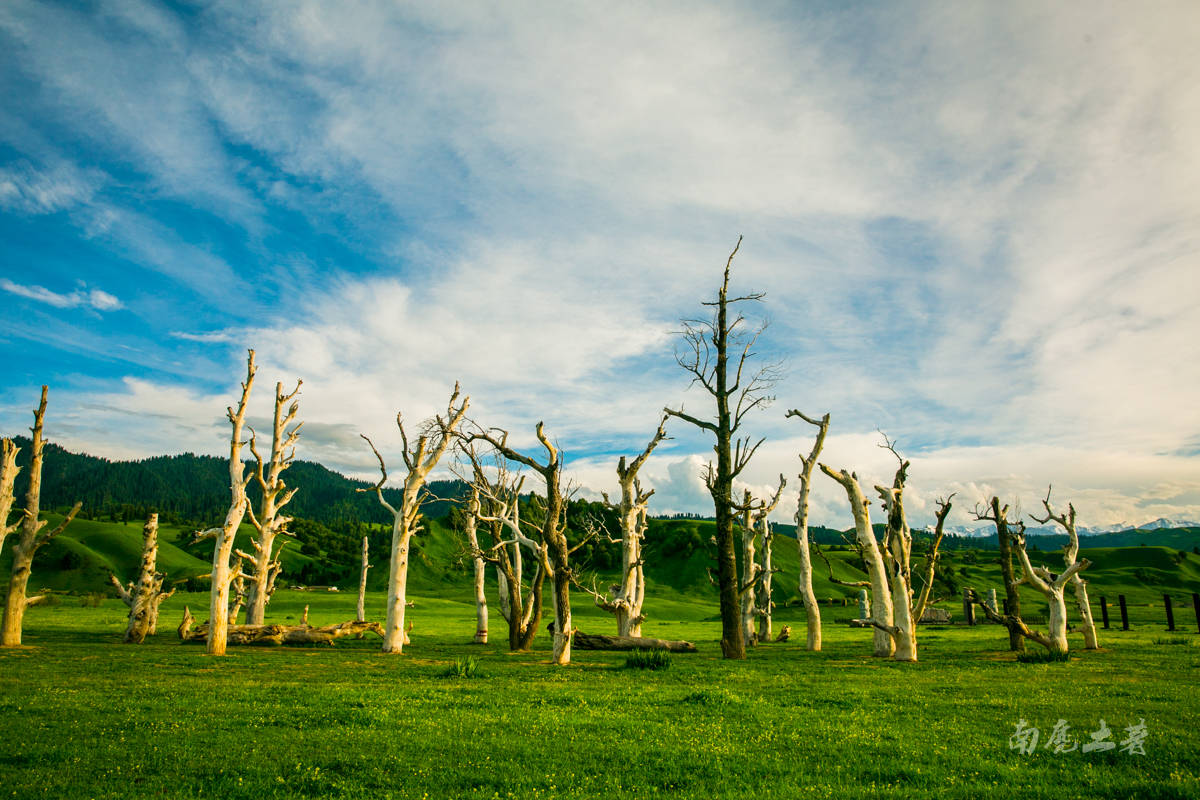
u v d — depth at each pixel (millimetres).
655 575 139125
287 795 8656
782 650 35875
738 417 31906
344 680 20234
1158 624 66062
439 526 150750
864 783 9414
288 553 148875
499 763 10094
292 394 39969
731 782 9367
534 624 34219
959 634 51969
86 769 9617
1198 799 8539
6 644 29531
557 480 28938
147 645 32531
